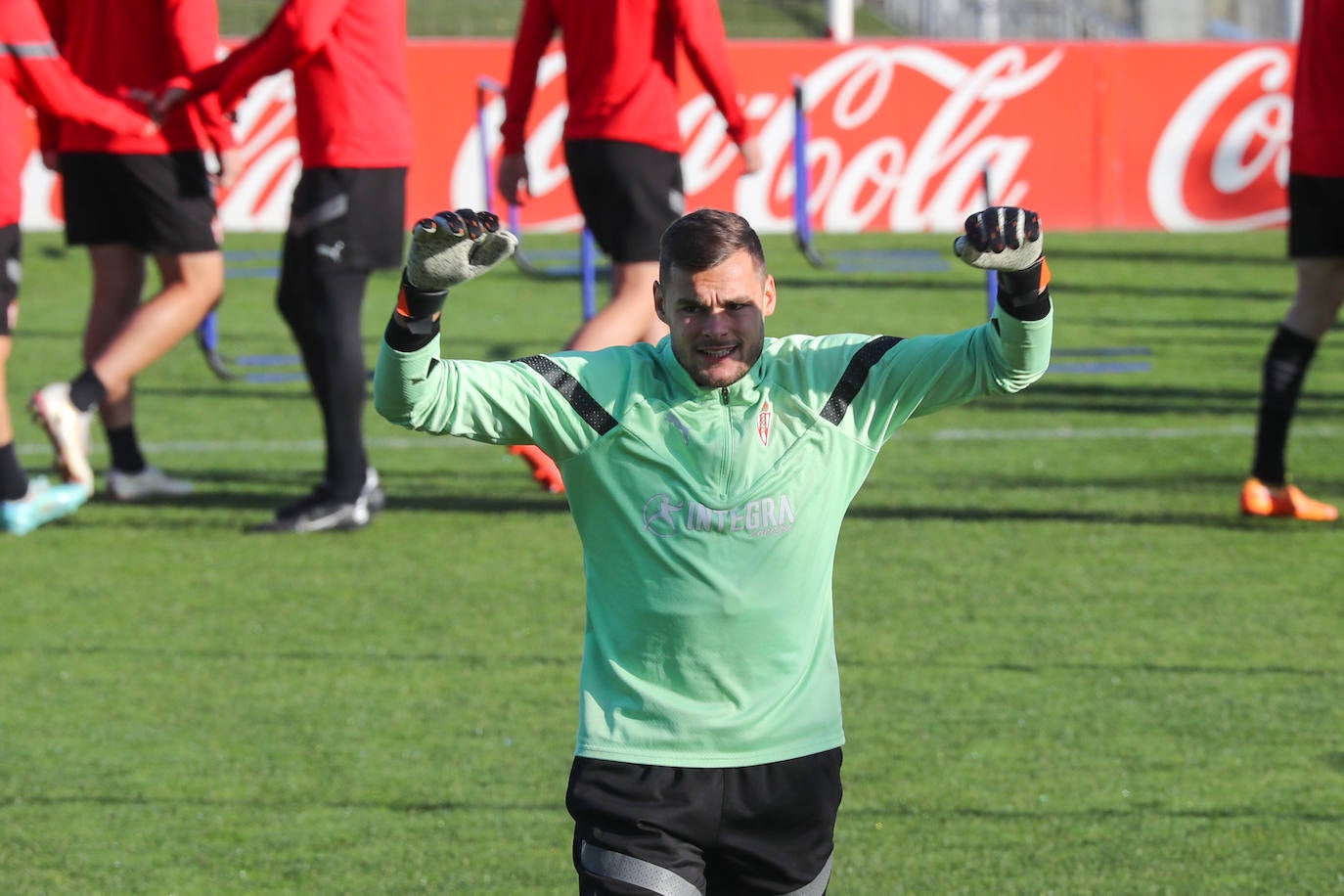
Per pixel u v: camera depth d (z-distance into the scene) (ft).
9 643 65.10
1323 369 120.78
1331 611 69.00
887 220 173.88
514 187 84.69
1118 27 264.31
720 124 169.27
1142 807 50.29
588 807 31.68
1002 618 68.18
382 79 75.87
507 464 95.81
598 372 32.37
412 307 30.25
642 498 31.83
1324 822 49.19
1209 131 174.50
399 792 51.70
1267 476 82.89
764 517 31.65
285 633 66.44
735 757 31.78
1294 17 252.01
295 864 46.62
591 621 33.04
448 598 71.10
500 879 45.73
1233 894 44.32
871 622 67.72
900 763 53.72
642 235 78.18
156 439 100.68
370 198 76.28
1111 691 60.23
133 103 76.02
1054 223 174.91
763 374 32.48
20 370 117.60
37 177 167.53
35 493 76.13
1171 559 76.33
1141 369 120.06
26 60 72.38
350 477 80.79
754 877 32.91
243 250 163.73
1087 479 90.79
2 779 52.47
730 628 31.76
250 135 169.27
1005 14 268.00
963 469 93.30
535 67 82.12
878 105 171.12
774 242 167.73
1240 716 57.72
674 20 76.13
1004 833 48.44
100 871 46.01
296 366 122.72
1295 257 79.71
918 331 131.13
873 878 45.34
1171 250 166.20
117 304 82.43
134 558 76.43
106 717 57.77
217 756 54.44
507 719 57.88
